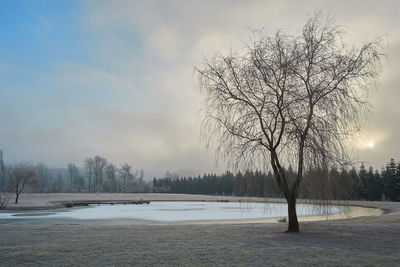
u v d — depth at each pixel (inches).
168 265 324.8
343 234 542.6
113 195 3892.7
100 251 396.2
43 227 700.0
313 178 519.2
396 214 1167.6
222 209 1931.6
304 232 568.7
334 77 526.9
